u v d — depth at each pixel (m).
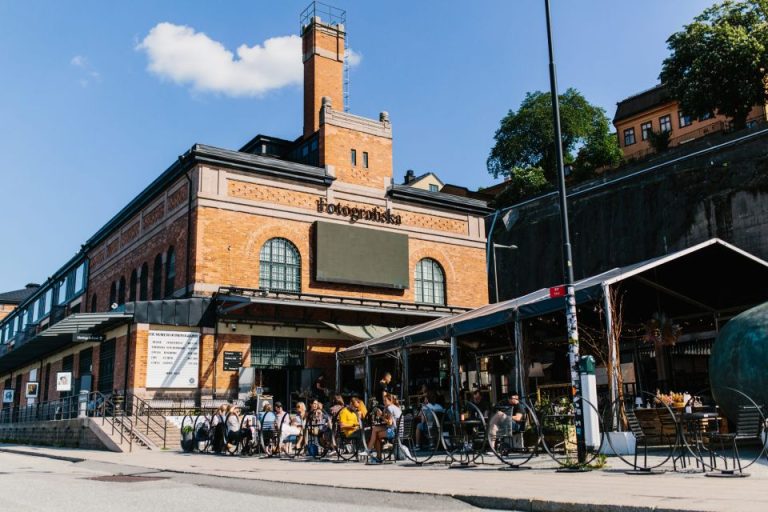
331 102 31.12
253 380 25.56
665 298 19.52
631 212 41.66
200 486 10.31
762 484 8.15
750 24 44.34
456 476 10.35
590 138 58.56
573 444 13.23
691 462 11.14
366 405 21.55
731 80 43.00
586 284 14.98
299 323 27.78
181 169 27.39
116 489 9.94
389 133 32.59
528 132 59.72
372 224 30.98
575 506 6.92
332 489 9.38
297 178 29.06
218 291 25.86
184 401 24.47
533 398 19.05
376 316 30.09
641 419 13.95
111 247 36.50
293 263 28.42
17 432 31.91
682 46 45.59
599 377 24.91
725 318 20.56
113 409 22.48
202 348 25.23
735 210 36.44
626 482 8.77
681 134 61.28
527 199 52.84
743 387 12.84
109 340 27.20
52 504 8.20
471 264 34.31
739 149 37.00
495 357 25.06
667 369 21.70
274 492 9.30
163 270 28.55
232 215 27.06
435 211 33.62
